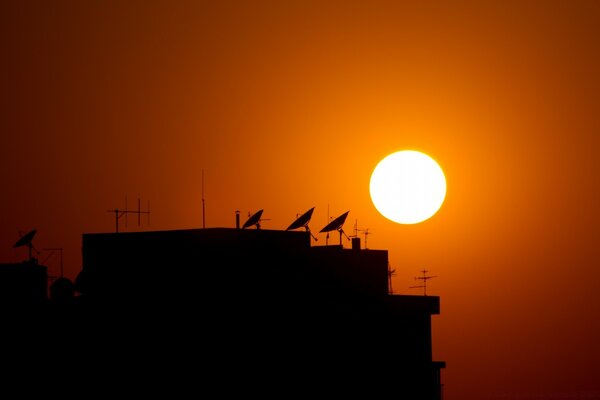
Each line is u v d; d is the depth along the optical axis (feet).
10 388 241.55
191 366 241.35
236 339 244.42
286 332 250.57
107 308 247.29
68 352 245.04
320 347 253.85
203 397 239.91
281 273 254.47
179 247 250.37
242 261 248.93
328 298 259.19
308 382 249.55
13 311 247.09
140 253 257.14
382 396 258.37
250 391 242.78
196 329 243.60
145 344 244.01
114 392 241.55
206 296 245.24
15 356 244.01
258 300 248.93
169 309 246.47
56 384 242.78
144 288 253.65
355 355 258.98
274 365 246.68
